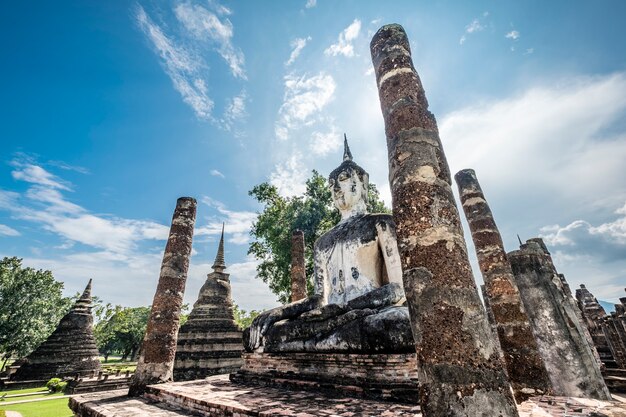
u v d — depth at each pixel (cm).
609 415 446
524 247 873
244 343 850
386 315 586
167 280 947
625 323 1683
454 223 388
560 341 723
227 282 2238
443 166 428
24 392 1947
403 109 461
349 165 1051
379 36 544
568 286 1425
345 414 431
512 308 786
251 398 566
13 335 3319
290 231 2038
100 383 1898
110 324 5584
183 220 1027
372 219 893
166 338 887
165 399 694
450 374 311
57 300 4006
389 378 540
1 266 3447
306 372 673
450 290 347
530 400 596
